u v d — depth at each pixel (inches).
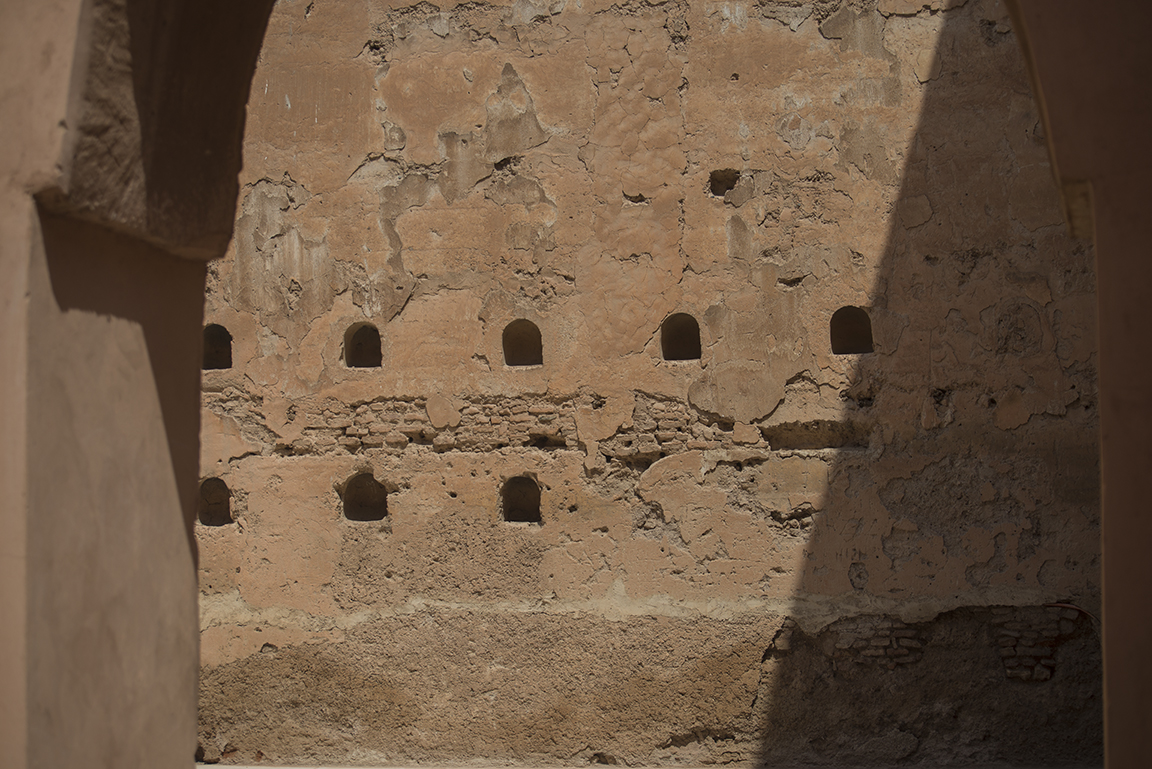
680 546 212.5
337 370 224.5
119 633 81.3
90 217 75.4
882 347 209.6
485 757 211.9
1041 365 204.1
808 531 209.5
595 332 218.2
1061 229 205.3
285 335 226.1
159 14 79.4
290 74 229.0
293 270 226.7
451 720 213.5
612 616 212.2
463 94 224.5
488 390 220.5
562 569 214.8
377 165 225.9
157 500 88.4
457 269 222.8
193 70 85.7
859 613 205.9
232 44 89.8
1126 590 66.6
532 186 221.6
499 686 213.3
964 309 207.6
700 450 213.6
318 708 216.8
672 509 213.3
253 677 219.0
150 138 81.5
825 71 215.0
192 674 94.4
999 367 205.6
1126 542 66.7
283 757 216.5
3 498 68.9
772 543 210.2
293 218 227.3
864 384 209.9
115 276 81.7
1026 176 207.5
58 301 73.5
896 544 206.2
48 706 70.8
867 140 213.0
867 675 205.0
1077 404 202.5
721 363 214.4
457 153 224.1
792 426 212.8
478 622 215.5
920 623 204.5
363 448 222.7
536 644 213.5
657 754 208.2
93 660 77.2
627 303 217.8
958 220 209.2
